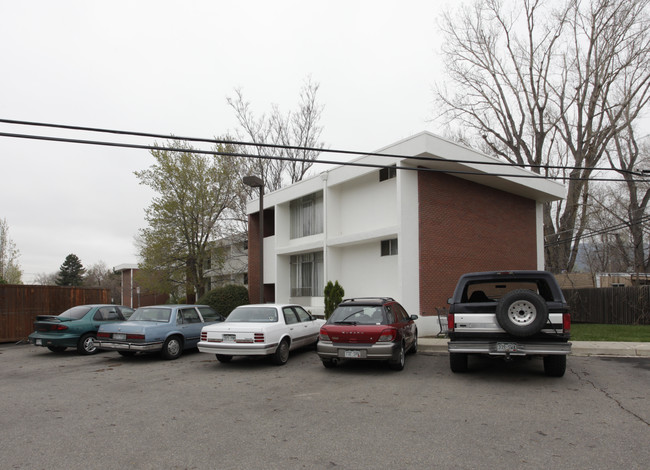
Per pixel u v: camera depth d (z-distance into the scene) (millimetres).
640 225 28562
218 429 5684
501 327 8008
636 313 19797
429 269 15875
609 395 7090
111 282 69062
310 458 4641
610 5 25844
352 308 10008
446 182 16891
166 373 9898
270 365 10570
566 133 29094
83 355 13320
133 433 5582
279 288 22016
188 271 25703
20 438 5445
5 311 17141
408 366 10094
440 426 5637
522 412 6207
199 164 25125
